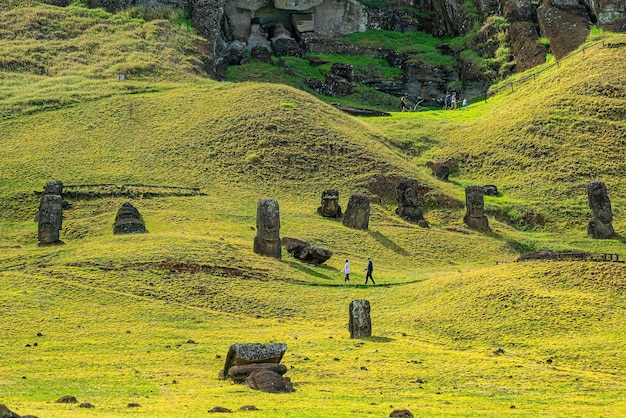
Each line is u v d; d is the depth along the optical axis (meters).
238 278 110.38
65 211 143.12
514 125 189.38
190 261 113.31
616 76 198.00
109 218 139.25
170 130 177.75
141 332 89.62
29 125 179.25
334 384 70.94
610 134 180.12
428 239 143.75
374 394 67.69
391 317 96.19
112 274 108.62
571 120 185.38
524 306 92.94
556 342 84.94
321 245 134.00
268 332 91.44
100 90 197.00
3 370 73.88
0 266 114.62
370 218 151.75
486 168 179.25
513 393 69.75
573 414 61.91
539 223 157.62
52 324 90.56
